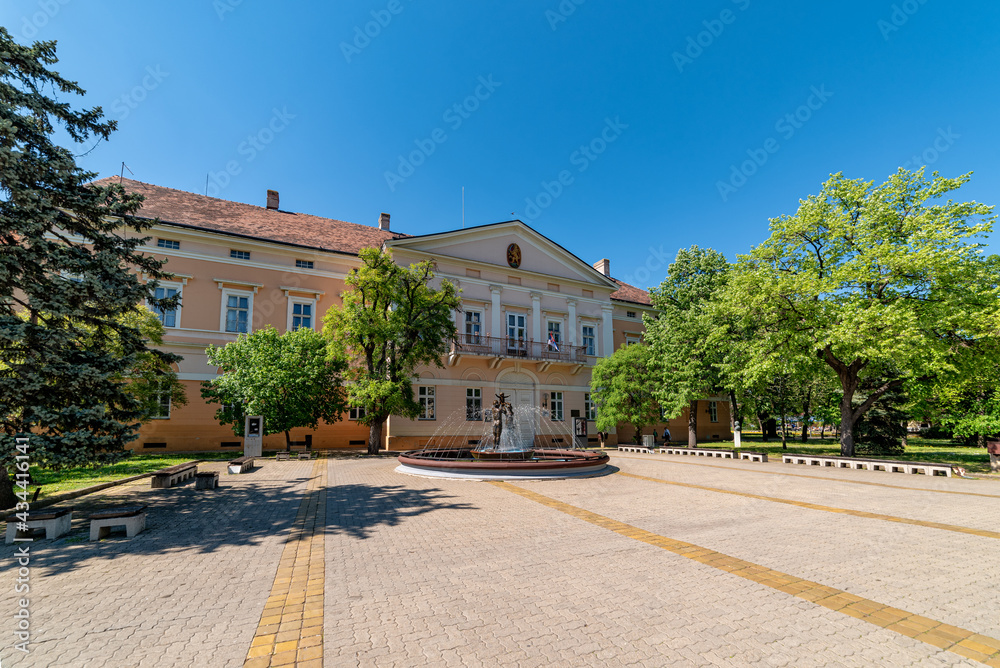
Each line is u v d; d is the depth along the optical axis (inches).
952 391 689.6
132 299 355.6
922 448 1064.2
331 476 536.4
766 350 738.2
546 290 1273.4
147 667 133.3
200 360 908.0
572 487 455.5
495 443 691.4
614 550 246.5
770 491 434.9
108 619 165.3
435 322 902.4
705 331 963.3
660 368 1052.5
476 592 189.2
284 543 262.7
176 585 198.7
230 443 912.9
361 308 856.9
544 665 132.9
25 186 308.8
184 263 918.4
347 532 286.0
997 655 139.3
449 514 335.6
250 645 145.8
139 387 623.2
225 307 943.7
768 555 237.3
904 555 237.1
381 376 845.2
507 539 269.0
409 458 567.2
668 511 345.1
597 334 1341.0
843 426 716.7
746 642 146.9
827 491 435.5
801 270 736.3
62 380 317.1
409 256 1102.4
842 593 187.3
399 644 145.9
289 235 1068.5
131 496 409.1
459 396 1098.7
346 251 1082.7
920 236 610.2
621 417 1042.7
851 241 692.7
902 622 161.5
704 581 200.7
